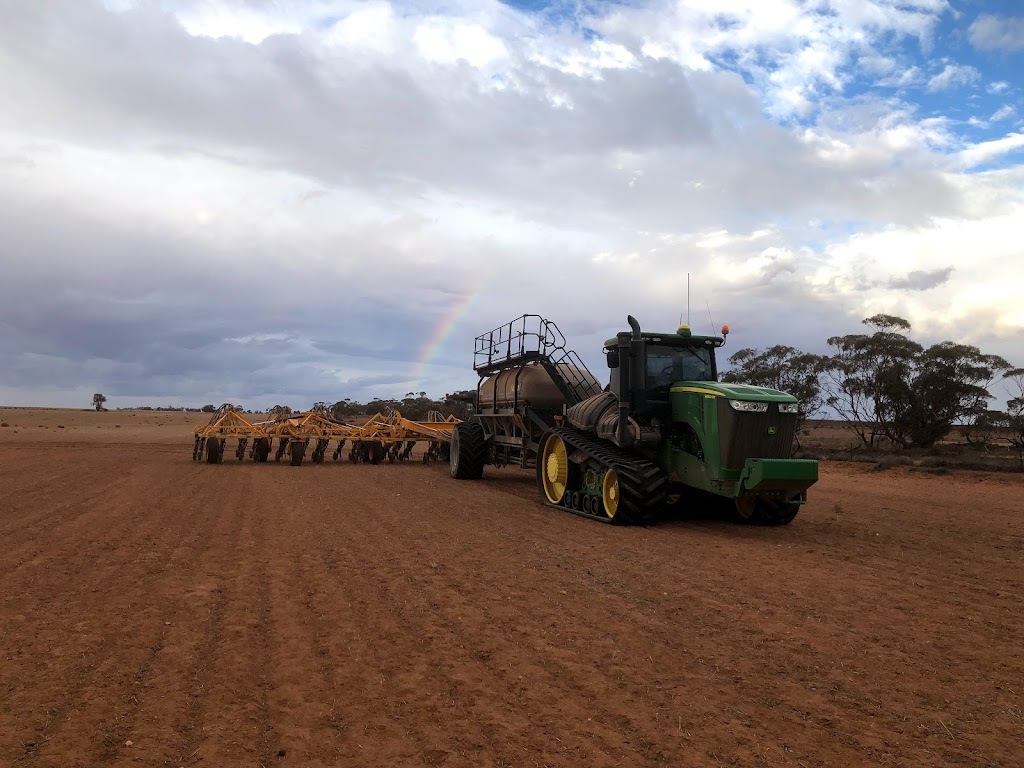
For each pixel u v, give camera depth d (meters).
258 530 10.48
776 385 36.38
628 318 11.68
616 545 9.70
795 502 11.52
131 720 4.17
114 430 52.66
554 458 13.60
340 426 24.53
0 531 10.06
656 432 11.55
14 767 3.61
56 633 5.71
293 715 4.27
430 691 4.66
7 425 56.00
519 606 6.61
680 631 5.94
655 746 3.93
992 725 4.27
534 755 3.82
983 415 30.16
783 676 4.99
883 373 31.89
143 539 9.61
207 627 5.91
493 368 18.19
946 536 11.12
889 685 4.86
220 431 23.12
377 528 10.79
